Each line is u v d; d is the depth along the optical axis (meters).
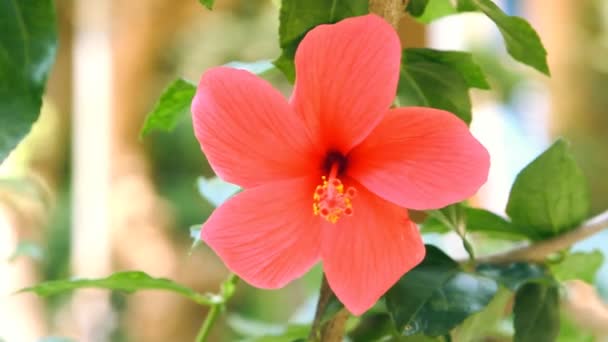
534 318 1.04
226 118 0.96
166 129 1.06
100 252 2.36
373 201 0.97
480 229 1.08
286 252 0.97
